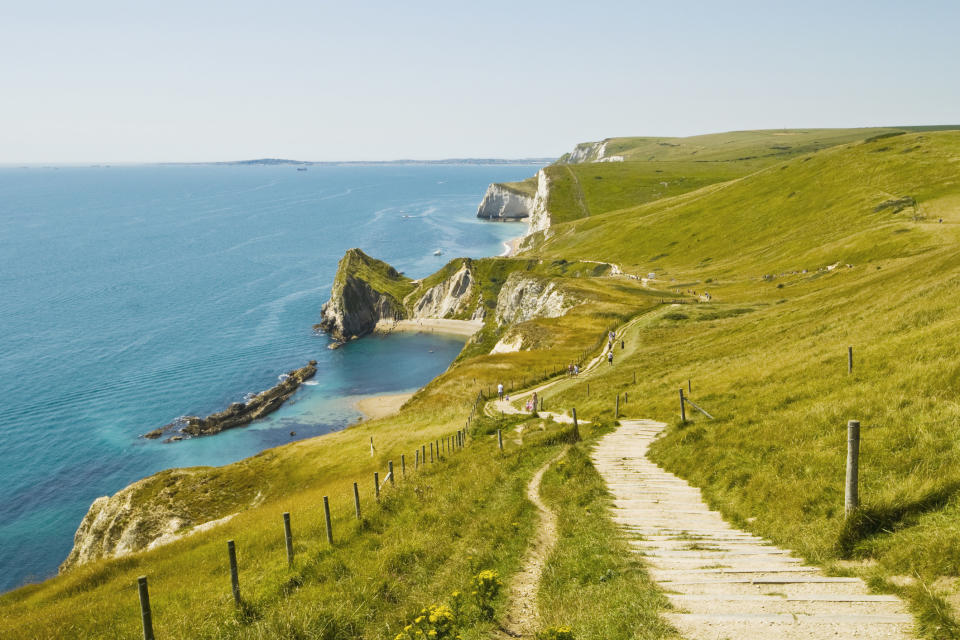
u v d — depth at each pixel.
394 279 196.12
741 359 45.31
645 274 145.12
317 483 50.50
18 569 61.84
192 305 176.88
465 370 80.50
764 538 14.23
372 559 16.44
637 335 80.38
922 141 150.88
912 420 16.38
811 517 14.01
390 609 13.30
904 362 23.17
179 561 23.08
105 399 107.31
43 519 70.81
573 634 9.91
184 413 102.75
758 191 175.12
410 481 26.44
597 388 55.31
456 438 43.97
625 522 16.62
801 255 115.50
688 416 30.92
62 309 168.88
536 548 16.16
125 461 85.62
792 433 19.62
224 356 134.38
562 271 173.50
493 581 12.25
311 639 12.02
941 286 37.94
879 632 8.35
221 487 56.50
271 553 19.80
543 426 36.81
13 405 103.38
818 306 59.12
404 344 155.12
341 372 129.88
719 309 87.19
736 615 9.35
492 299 174.88
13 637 16.39
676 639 8.88
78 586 25.31
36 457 85.81
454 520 19.44
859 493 13.66
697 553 13.25
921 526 11.16
